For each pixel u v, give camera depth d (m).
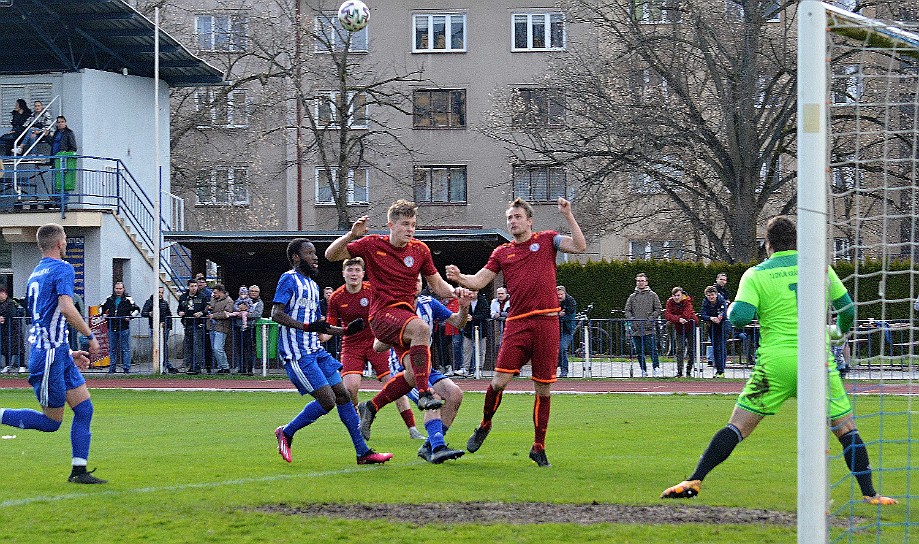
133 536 7.84
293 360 11.61
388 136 56.59
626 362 28.23
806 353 6.99
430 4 56.81
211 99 51.56
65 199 34.25
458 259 34.09
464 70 56.88
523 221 11.55
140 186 36.12
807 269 7.03
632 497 9.34
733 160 40.78
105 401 22.06
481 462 11.85
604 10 43.03
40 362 10.14
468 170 56.88
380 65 56.66
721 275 28.81
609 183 45.44
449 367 29.22
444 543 7.55
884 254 9.43
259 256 34.38
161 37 34.75
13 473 10.91
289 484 10.10
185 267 41.06
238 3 54.06
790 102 39.94
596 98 43.06
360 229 11.60
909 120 16.70
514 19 56.88
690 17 40.16
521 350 11.48
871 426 15.22
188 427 16.36
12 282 34.62
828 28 8.31
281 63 53.06
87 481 10.17
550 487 9.91
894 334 20.89
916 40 8.79
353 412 11.73
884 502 9.23
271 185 56.66
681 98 41.12
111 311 30.09
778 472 10.95
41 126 34.69
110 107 36.22
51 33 35.03
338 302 14.77
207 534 7.87
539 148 49.59
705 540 7.61
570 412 18.73
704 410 19.06
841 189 15.50
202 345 30.03
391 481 10.32
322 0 50.56
